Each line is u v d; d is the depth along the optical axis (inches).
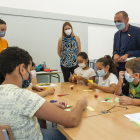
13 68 24.8
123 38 79.6
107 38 162.9
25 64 26.1
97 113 33.9
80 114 30.6
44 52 134.6
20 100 23.1
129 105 39.2
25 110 23.0
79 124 28.3
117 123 28.3
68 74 99.1
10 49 25.9
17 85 26.0
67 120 26.2
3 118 23.0
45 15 130.4
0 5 115.3
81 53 80.6
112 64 66.7
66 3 138.4
